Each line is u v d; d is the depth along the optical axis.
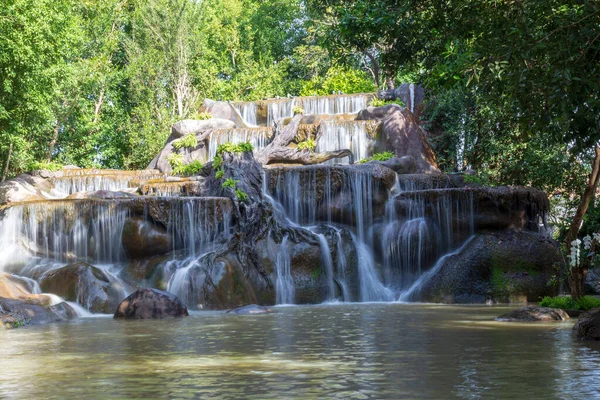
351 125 33.59
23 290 18.58
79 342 10.52
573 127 11.69
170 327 13.22
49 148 43.91
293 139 34.03
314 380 6.50
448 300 22.52
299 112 36.88
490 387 5.98
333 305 21.42
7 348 9.71
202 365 7.64
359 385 6.18
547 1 11.27
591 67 11.30
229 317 16.00
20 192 29.64
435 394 5.67
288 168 26.08
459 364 7.48
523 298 22.14
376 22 18.50
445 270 23.03
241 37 60.97
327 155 31.91
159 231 22.89
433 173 30.08
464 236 24.11
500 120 29.36
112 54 53.06
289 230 23.94
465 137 35.19
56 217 22.86
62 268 19.72
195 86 53.03
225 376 6.81
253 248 23.06
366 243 25.36
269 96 54.56
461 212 24.14
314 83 53.34
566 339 10.03
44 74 30.62
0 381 6.64
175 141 35.03
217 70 55.25
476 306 20.05
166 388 6.12
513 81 11.52
